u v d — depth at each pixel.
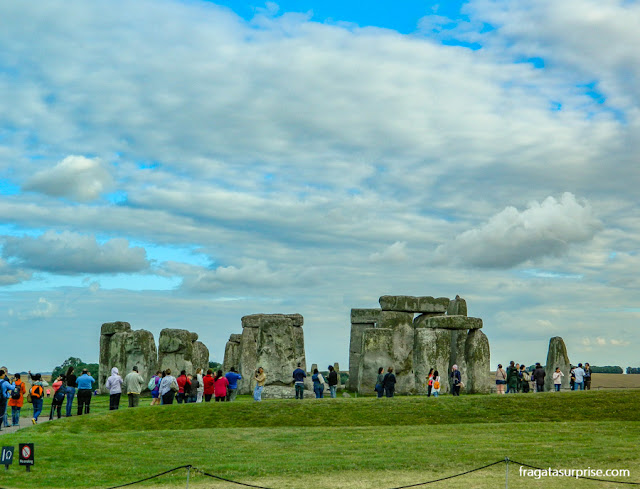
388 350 42.97
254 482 19.84
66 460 22.59
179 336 45.97
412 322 48.28
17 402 30.03
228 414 30.83
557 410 31.81
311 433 27.16
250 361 50.00
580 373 42.72
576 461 21.86
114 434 26.83
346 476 20.41
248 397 45.12
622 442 24.70
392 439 25.73
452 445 24.33
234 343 57.69
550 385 47.59
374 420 30.62
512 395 33.97
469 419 30.91
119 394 33.47
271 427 29.28
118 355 48.38
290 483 19.64
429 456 22.62
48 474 20.94
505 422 30.30
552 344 48.19
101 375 50.53
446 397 33.91
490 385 46.75
